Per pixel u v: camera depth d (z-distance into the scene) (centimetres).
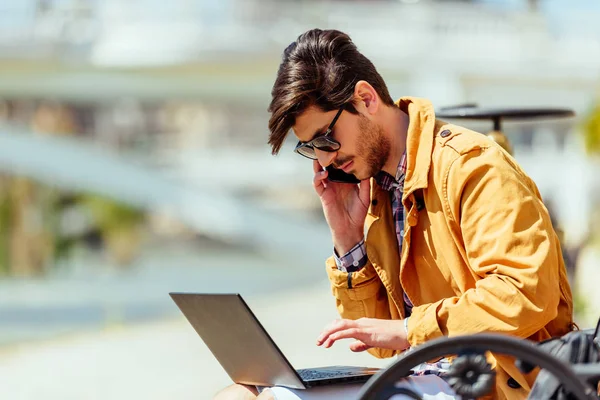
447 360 318
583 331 280
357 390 292
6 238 3192
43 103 3934
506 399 290
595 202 2331
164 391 892
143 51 2592
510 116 481
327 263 347
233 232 2892
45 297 2530
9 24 2616
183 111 4662
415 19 2586
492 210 286
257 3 2598
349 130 309
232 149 3916
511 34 2570
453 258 299
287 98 305
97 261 3466
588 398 217
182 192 2872
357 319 318
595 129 1945
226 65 2612
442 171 298
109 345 1279
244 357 296
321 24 2589
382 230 326
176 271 3278
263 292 2362
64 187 3014
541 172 2644
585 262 1228
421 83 2586
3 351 1309
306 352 1053
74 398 891
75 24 2628
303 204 4191
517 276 277
